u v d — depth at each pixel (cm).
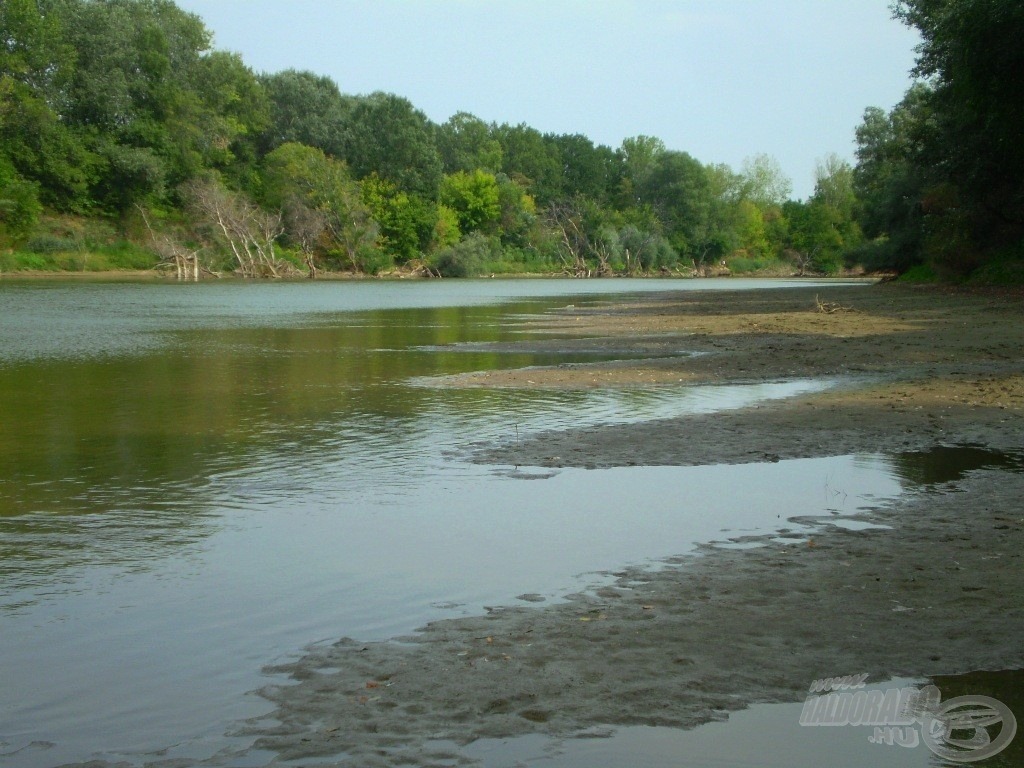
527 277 12162
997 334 2556
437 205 11744
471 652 520
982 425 1217
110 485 931
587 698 463
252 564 686
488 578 652
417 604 602
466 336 2805
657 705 456
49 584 642
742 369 1883
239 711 455
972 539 725
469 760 407
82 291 5834
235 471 993
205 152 9962
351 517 814
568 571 666
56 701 470
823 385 1630
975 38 3931
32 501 867
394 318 3672
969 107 4325
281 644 538
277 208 10400
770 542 732
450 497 882
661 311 4109
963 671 492
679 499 869
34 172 8500
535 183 14812
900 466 993
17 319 3481
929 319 3161
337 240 10656
